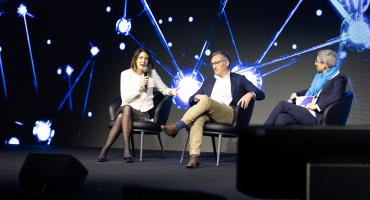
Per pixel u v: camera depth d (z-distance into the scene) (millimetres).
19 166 4168
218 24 5887
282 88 5617
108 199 2656
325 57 4438
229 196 2820
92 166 4273
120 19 6320
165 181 3412
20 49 6789
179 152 5809
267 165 2070
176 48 6047
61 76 6598
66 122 6555
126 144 4676
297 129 2064
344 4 5355
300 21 5559
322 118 4152
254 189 2078
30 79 6742
